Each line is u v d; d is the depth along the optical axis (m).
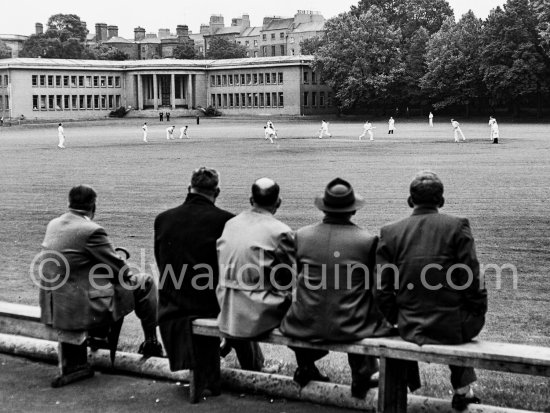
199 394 7.85
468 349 6.86
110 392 8.19
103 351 9.05
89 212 8.79
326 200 7.61
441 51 114.44
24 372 8.88
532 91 105.44
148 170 39.25
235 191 28.89
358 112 135.88
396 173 34.97
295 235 7.75
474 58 113.31
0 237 19.77
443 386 8.45
